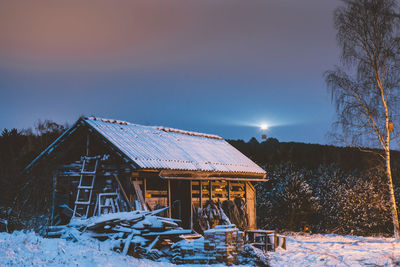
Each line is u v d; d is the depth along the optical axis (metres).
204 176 23.09
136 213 17.61
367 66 26.75
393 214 26.08
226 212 24.39
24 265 10.44
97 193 20.30
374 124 26.66
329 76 27.48
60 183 21.69
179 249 15.90
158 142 23.39
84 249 13.70
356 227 31.45
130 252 15.44
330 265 15.60
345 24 27.09
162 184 21.91
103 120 22.89
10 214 17.88
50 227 17.83
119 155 19.75
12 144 26.14
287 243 23.86
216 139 30.50
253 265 15.75
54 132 35.38
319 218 32.53
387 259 16.33
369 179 32.72
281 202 31.83
